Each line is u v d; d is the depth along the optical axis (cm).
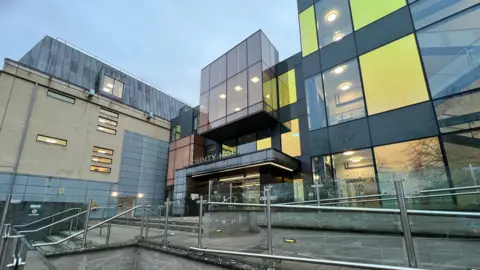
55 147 1905
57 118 1955
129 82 2730
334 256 541
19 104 1764
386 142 933
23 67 1836
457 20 861
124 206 1777
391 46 1001
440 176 601
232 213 727
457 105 806
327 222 588
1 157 1625
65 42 2311
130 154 2381
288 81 1648
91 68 2428
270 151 1309
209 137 1964
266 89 1594
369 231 527
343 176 1009
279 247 573
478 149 742
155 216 924
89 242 660
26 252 336
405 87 930
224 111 1748
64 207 1106
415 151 859
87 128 2128
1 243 336
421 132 861
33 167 1761
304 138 1466
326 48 1212
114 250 582
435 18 912
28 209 1010
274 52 1806
